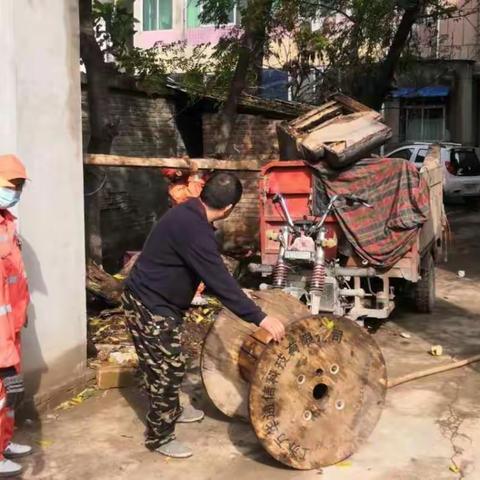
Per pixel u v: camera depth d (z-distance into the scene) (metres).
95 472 4.00
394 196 6.39
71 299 4.93
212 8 10.51
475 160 19.06
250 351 4.36
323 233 5.68
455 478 3.93
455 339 6.75
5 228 3.73
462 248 12.65
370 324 7.27
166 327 3.95
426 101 24.47
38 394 4.67
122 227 10.59
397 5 11.44
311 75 14.98
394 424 4.66
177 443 4.20
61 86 4.72
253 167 6.66
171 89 10.90
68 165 4.82
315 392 4.20
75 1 4.82
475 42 23.23
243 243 10.60
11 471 3.91
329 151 6.33
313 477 3.94
